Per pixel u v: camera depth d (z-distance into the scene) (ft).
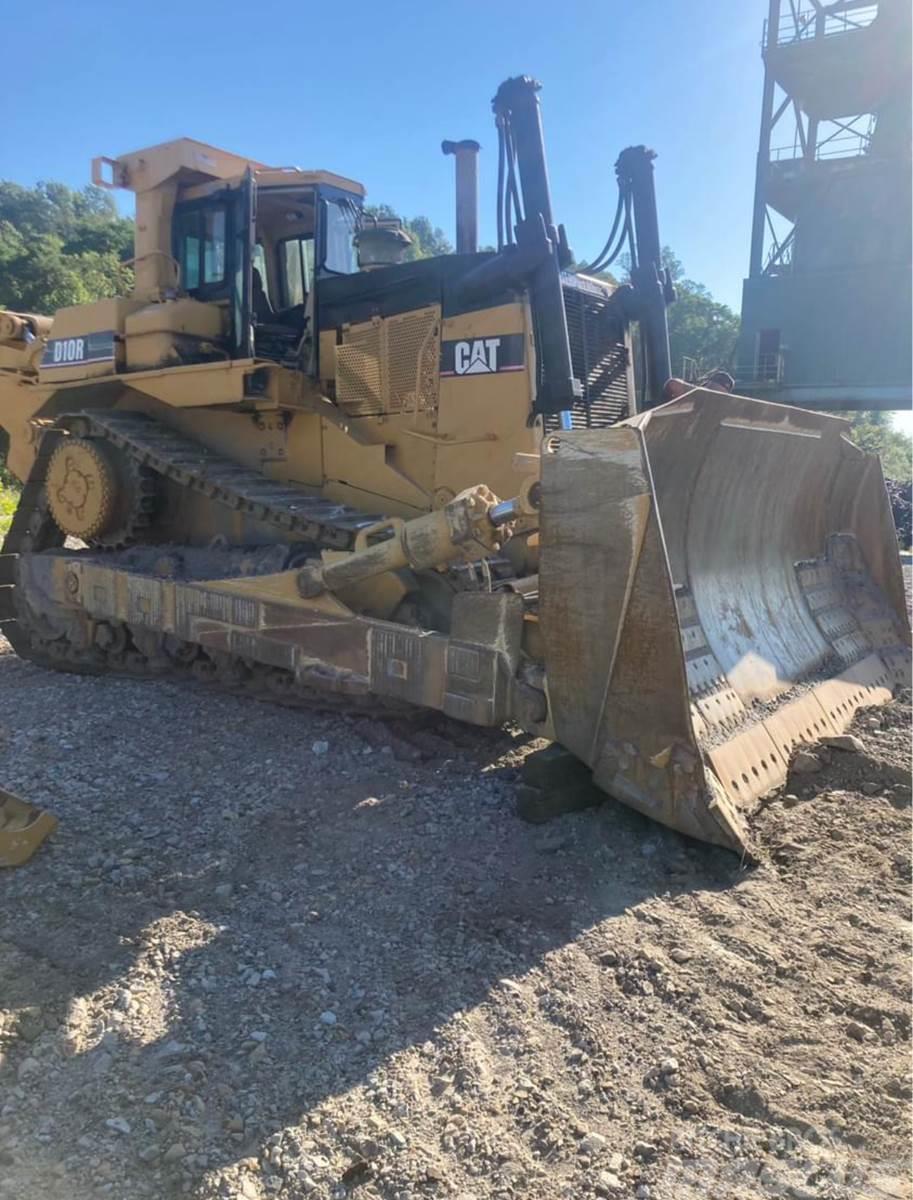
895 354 83.25
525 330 17.16
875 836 12.75
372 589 16.58
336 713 18.70
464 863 12.60
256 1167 7.55
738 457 15.55
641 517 11.72
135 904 11.69
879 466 20.44
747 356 88.48
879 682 18.56
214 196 21.24
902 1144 7.57
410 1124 8.02
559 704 12.92
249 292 19.86
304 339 20.86
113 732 18.17
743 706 14.83
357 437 19.66
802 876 11.91
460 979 10.02
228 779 15.78
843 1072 8.45
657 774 12.19
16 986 9.91
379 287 19.39
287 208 22.56
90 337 22.33
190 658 20.63
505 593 13.75
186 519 22.77
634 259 20.30
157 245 22.15
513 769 15.74
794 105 88.43
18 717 19.29
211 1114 8.13
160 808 14.61
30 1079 8.57
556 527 12.51
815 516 19.62
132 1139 7.82
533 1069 8.65
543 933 10.83
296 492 19.77
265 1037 9.14
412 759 16.33
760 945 10.40
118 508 22.47
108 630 21.98
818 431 17.39
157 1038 9.12
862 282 83.82
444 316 18.28
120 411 23.50
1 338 26.05
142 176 22.21
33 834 12.85
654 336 20.27
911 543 76.43
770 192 87.51
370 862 12.74
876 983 9.71
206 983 10.02
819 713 16.01
